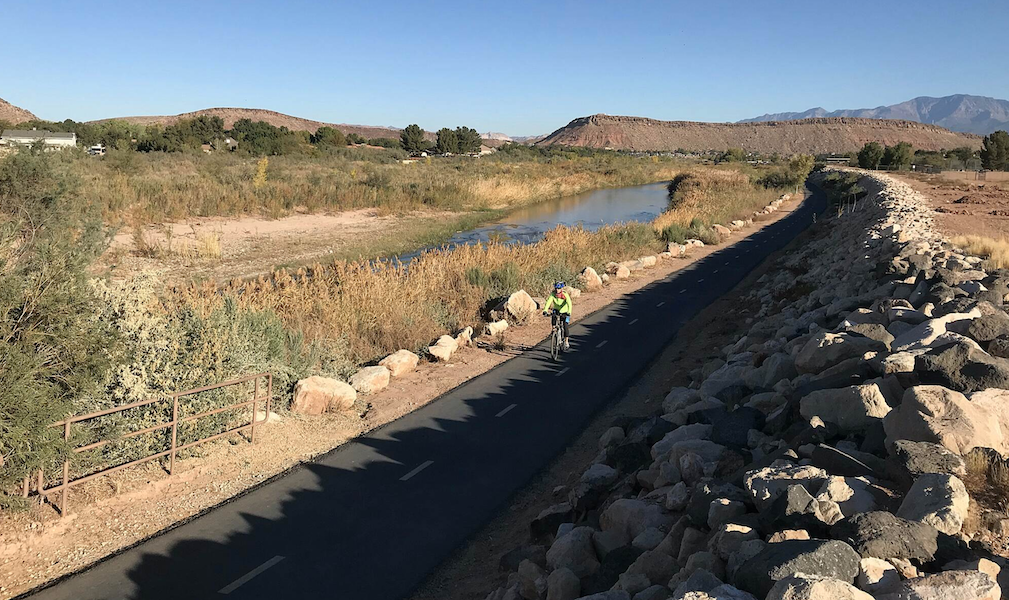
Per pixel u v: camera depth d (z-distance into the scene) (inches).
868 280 584.4
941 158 4256.9
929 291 443.8
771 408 327.0
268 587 265.3
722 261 1211.2
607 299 865.5
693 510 218.7
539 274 901.8
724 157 6225.4
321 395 449.7
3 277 285.3
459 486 357.1
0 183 754.2
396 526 315.3
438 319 693.3
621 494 294.7
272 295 639.8
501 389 514.0
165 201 1459.2
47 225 715.4
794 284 806.5
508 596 238.1
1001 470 193.6
